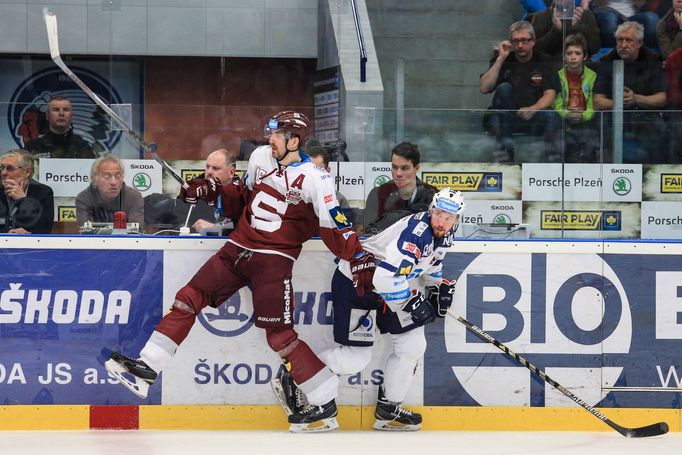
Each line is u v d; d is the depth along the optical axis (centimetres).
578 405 1344
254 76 2047
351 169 1412
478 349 1342
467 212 1440
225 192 1278
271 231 1248
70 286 1306
